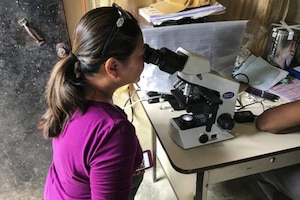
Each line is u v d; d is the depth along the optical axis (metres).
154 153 1.39
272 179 1.09
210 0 1.09
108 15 0.57
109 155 0.57
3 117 1.20
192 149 0.83
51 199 0.73
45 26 1.07
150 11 1.06
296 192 1.00
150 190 1.48
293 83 1.16
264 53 1.38
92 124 0.58
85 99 0.61
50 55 1.12
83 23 0.58
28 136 1.28
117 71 0.61
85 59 0.58
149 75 1.02
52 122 0.63
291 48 1.25
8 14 1.02
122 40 0.58
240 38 1.04
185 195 1.07
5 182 1.38
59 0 1.04
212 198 1.41
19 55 1.10
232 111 0.86
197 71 0.74
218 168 0.81
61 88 0.59
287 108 0.85
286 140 0.87
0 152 1.28
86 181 0.64
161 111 1.00
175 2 1.09
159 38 0.95
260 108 1.02
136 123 1.47
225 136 0.86
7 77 1.12
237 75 1.17
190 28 0.96
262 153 0.82
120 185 0.59
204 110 0.81
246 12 1.29
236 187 1.46
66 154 0.61
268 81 1.15
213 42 1.01
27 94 1.18
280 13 1.35
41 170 1.39
